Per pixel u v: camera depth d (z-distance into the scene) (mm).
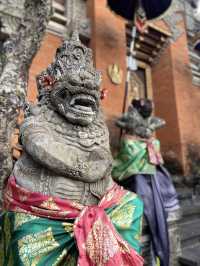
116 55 7328
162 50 8914
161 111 8578
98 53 6980
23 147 1630
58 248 1445
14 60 2926
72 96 1685
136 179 3664
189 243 4473
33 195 1513
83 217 1500
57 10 6996
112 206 1656
